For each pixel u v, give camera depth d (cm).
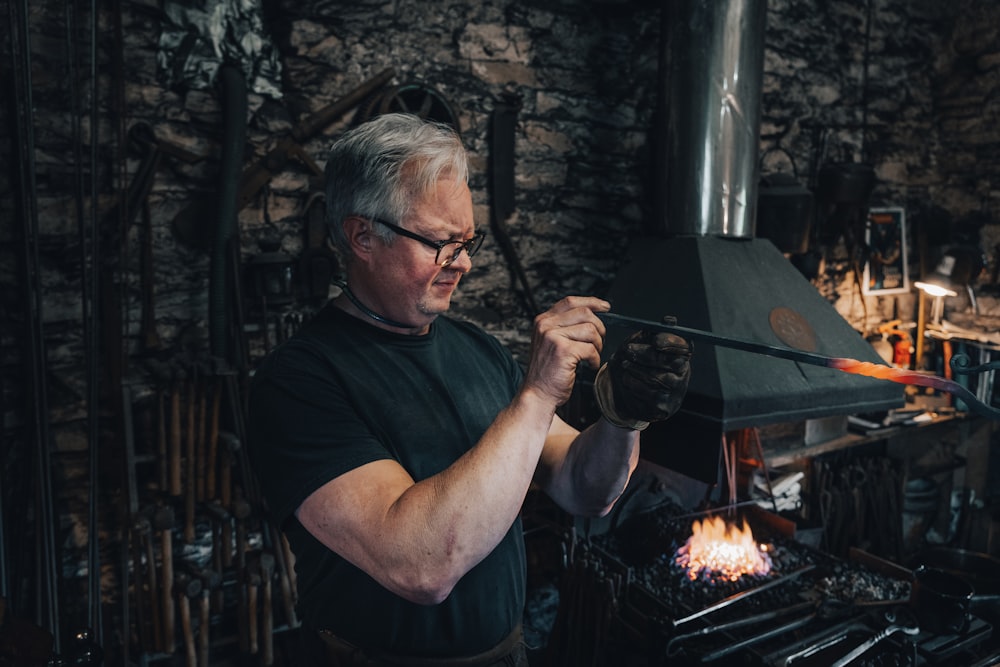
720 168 255
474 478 89
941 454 371
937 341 391
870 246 379
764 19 253
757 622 223
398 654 111
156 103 221
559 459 128
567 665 236
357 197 108
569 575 238
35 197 193
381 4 254
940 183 396
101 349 219
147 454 219
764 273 250
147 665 214
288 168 245
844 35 361
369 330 116
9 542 198
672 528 270
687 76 252
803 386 217
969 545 369
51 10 203
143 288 222
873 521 336
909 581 252
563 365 93
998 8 363
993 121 370
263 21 237
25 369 204
